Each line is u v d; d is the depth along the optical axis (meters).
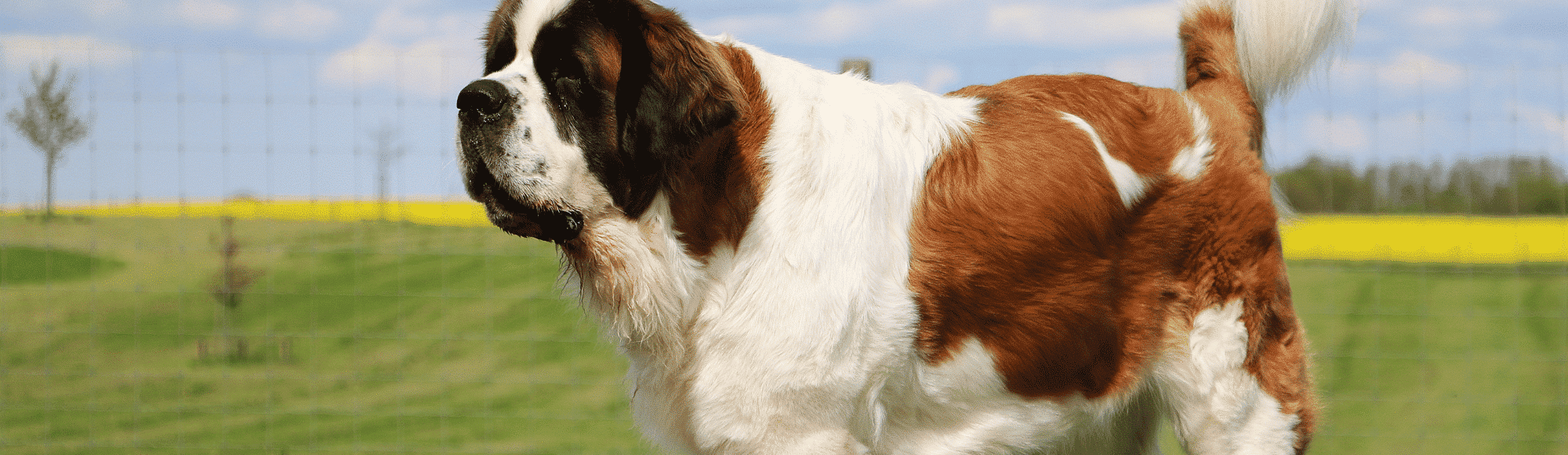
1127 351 3.08
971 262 2.80
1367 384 9.39
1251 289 3.12
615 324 2.87
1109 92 3.19
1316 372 3.48
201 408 7.88
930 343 2.81
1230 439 3.14
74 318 9.59
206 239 7.69
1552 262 14.07
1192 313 3.10
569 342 9.82
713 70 2.56
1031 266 2.86
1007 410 3.01
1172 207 3.05
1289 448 3.21
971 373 2.89
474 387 8.75
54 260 10.21
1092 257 2.94
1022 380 2.96
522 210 2.59
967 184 2.84
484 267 7.82
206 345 9.33
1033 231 2.85
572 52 2.59
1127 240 3.02
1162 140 3.09
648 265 2.71
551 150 2.56
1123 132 3.07
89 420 7.94
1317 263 11.94
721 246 2.71
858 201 2.67
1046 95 3.14
